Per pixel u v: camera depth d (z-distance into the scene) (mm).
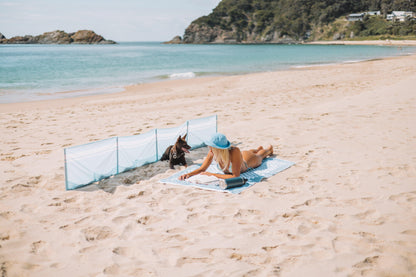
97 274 3127
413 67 25266
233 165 5301
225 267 3207
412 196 4676
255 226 3988
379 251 3422
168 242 3674
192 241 3684
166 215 4309
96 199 4809
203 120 7434
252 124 9289
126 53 74500
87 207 4547
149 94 16766
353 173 5602
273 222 4074
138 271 3172
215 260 3326
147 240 3719
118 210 4453
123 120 10367
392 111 9836
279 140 7684
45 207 4523
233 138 7949
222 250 3496
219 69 32000
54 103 14172
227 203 4617
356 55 55250
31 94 17156
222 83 20516
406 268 3133
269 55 60625
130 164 6059
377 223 3990
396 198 4637
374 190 4918
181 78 24531
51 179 5520
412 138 7375
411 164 5879
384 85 15867
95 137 8312
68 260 3352
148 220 4180
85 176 5289
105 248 3570
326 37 192375
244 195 4867
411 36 147625
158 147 6551
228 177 5312
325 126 8695
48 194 4957
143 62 42594
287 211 4340
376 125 8531
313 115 9992
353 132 8047
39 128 9344
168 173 5906
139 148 6148
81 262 3318
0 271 3154
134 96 16094
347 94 13883
